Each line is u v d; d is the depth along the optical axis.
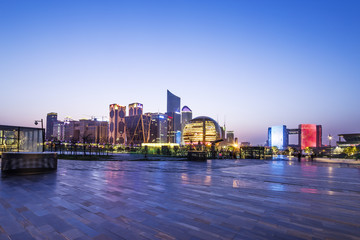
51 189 8.91
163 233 4.74
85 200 7.28
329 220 5.66
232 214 6.05
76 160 29.36
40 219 5.47
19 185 9.70
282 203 7.24
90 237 4.50
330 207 6.84
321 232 4.89
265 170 18.19
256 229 5.01
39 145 31.05
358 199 7.88
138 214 5.95
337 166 23.50
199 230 4.92
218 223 5.36
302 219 5.71
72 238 4.44
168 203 7.07
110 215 5.84
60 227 4.99
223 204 7.04
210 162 27.80
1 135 28.44
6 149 28.66
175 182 11.16
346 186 10.54
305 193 8.85
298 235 4.71
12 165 13.22
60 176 12.55
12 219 5.45
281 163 28.14
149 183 10.72
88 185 9.91
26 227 4.96
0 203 6.80
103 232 4.76
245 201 7.45
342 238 4.59
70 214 5.86
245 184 10.84
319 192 9.07
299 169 19.42
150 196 7.98
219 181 11.67
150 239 4.45
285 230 4.97
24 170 13.68
